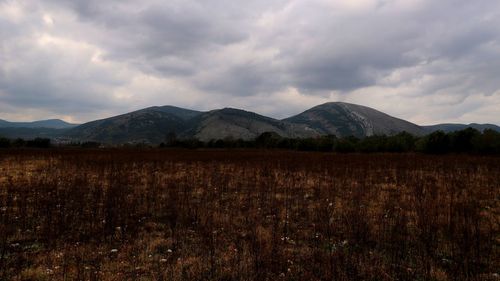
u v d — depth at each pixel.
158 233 8.13
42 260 6.34
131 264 6.25
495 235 8.00
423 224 8.26
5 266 5.99
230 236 7.86
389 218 9.23
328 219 8.80
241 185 14.73
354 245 7.39
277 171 19.50
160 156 31.23
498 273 6.02
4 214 9.15
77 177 15.58
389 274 5.82
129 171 18.73
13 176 16.44
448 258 6.72
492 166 22.08
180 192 12.80
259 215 9.67
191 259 6.43
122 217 9.12
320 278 5.72
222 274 5.76
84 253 6.66
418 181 15.69
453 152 40.22
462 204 10.48
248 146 65.31
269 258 6.38
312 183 15.23
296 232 8.30
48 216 8.84
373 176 17.53
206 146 65.81
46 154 31.97
